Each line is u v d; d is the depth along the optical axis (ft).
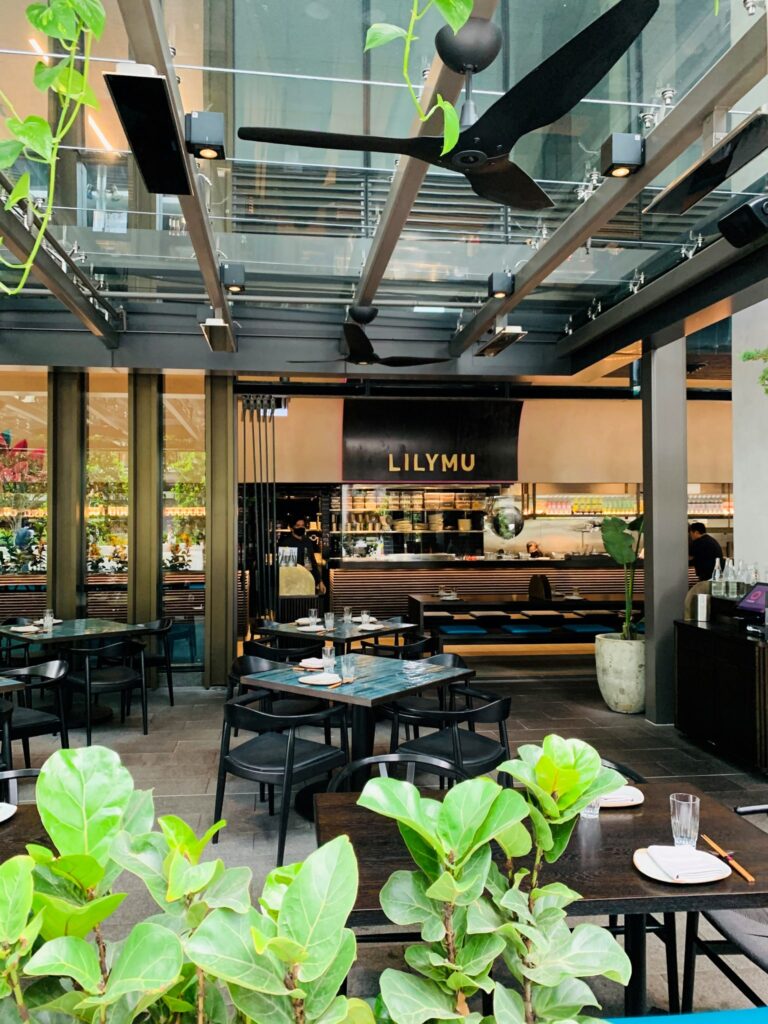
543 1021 2.70
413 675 15.05
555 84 7.07
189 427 27.02
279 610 28.55
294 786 16.25
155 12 8.13
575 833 7.58
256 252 17.15
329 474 37.01
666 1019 4.41
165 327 22.63
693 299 16.70
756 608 18.02
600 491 39.65
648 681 21.66
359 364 21.36
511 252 17.06
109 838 2.62
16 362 22.35
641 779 9.27
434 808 3.12
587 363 22.48
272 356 22.93
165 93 8.46
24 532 26.58
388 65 11.07
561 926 2.92
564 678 28.09
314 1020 2.29
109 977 2.28
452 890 2.63
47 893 2.56
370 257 15.51
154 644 26.55
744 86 8.94
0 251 13.98
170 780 16.76
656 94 11.41
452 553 38.96
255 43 10.61
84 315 18.24
